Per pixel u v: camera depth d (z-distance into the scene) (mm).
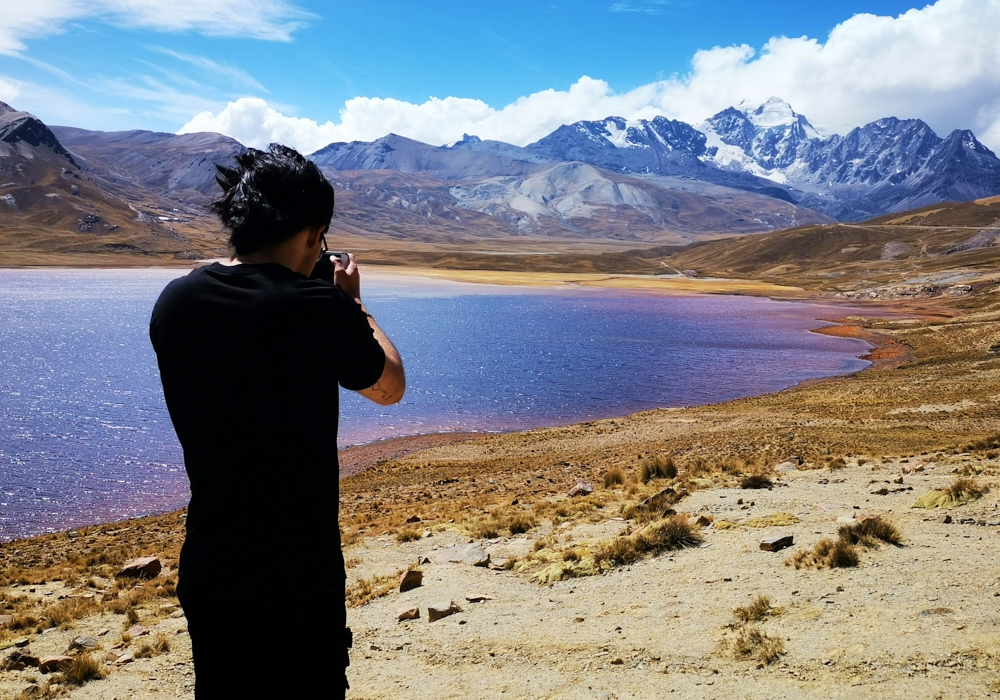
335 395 2848
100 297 127688
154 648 9852
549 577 11477
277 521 2680
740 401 48812
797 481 17594
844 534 10734
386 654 8781
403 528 17078
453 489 25188
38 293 134875
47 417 43938
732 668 6875
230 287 2721
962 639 6629
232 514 2686
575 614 9516
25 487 31141
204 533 2715
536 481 25000
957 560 9258
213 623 2686
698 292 172375
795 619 7930
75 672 8867
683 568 10977
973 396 39656
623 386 58250
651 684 6809
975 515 11578
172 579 14641
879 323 102750
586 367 67312
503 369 65750
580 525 15164
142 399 49219
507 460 32125
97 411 45625
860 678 6199
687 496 16500
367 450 38031
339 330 2750
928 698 5684
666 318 114188
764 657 6922
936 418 34594
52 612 12219
